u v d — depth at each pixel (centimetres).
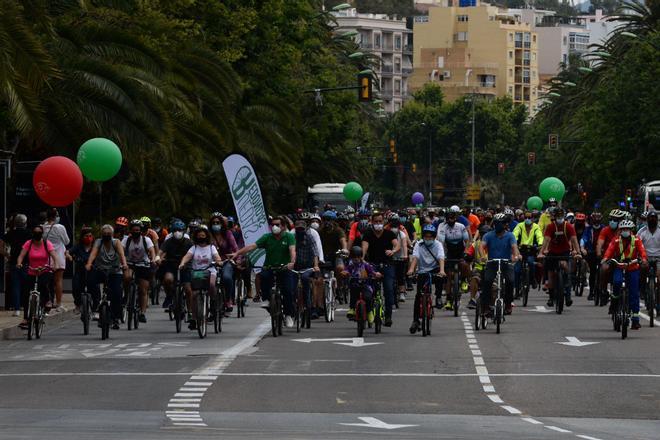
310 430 2497
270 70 10512
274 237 4659
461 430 2527
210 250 4634
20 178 6122
